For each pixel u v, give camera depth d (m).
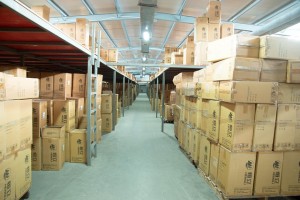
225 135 2.21
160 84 10.45
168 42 9.70
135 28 8.00
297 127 2.17
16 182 1.91
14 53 3.02
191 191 2.46
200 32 4.07
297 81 2.11
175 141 4.70
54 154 2.91
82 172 2.89
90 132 3.15
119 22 7.15
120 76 9.63
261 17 5.48
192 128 3.38
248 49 2.13
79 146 3.22
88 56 3.19
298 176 2.21
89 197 2.26
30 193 2.30
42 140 2.88
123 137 4.96
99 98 4.36
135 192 2.40
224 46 2.30
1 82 1.63
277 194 2.19
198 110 3.08
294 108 2.15
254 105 2.09
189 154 3.49
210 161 2.60
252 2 4.68
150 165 3.24
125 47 11.16
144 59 14.34
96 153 3.56
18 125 1.92
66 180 2.64
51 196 2.26
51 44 2.42
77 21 3.19
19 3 1.35
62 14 5.78
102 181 2.64
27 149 2.12
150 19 5.58
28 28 1.89
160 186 2.56
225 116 2.23
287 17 3.72
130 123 6.92
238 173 2.11
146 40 7.62
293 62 2.11
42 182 2.57
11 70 2.38
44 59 3.66
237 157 2.10
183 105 4.01
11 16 1.58
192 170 3.08
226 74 2.18
